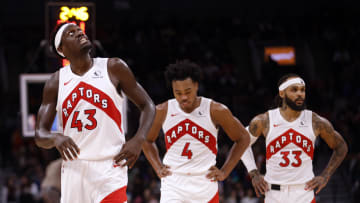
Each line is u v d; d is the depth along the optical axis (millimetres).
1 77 19797
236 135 4664
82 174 3518
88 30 6641
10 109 17688
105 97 3561
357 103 17422
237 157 4672
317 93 16922
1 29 20641
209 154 4590
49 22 6715
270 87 16656
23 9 20797
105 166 3527
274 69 17031
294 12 22250
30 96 8234
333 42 21375
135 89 3684
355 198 12289
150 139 4840
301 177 5000
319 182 5008
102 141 3527
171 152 4652
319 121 5133
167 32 20203
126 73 3658
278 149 5074
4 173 14445
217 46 20234
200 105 4605
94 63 3662
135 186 11758
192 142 4566
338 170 13898
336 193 13367
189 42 19953
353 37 21344
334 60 20188
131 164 3467
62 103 3592
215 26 21391
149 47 19594
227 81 17844
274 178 5055
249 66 20656
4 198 12609
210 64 18812
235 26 21609
